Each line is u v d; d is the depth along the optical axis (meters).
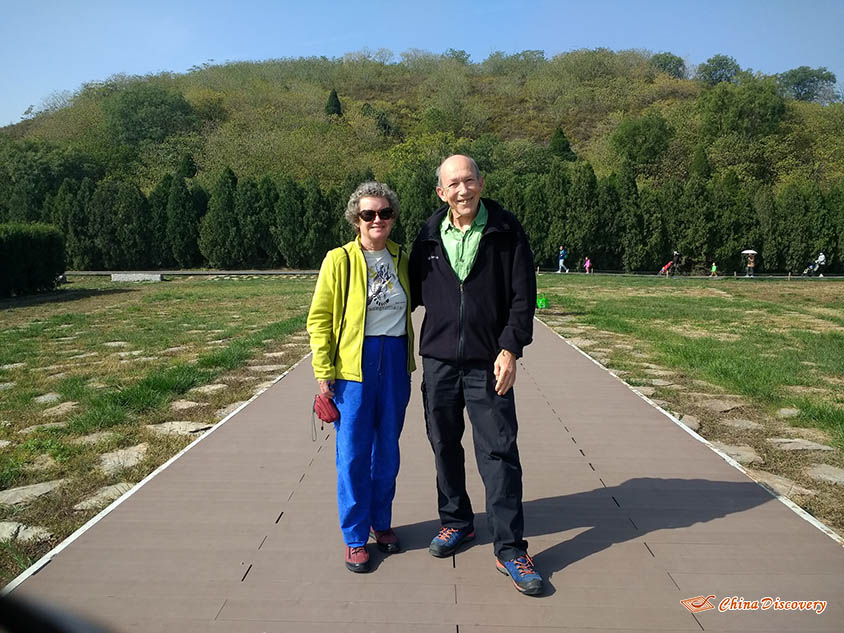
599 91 71.25
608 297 18.16
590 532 3.17
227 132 50.94
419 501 3.58
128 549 2.99
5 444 4.96
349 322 2.85
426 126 62.22
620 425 5.17
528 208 34.38
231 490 3.75
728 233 33.00
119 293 20.05
